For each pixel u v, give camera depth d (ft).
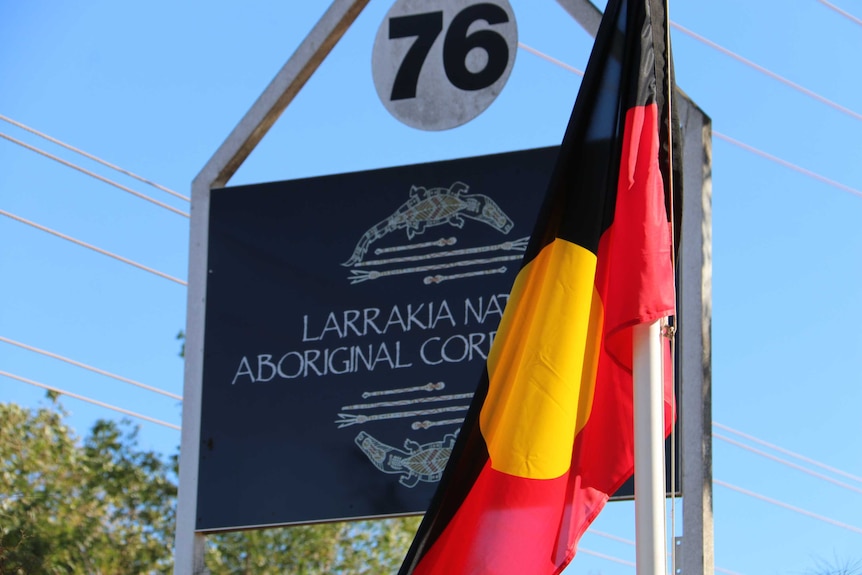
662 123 23.13
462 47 32.55
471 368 30.12
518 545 21.58
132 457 78.89
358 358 30.89
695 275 29.50
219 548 75.77
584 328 22.26
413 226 31.53
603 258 22.89
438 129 32.12
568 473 22.13
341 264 31.76
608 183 22.94
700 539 27.32
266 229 32.50
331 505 30.07
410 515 29.63
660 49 23.27
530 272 22.79
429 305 30.89
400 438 30.09
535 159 31.27
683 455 27.99
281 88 33.32
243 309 31.96
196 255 32.68
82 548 75.05
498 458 21.90
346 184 32.30
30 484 76.07
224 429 31.14
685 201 30.22
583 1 31.83
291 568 75.77
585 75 23.56
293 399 30.99
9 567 73.41
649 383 21.35
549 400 21.93
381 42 32.91
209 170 33.30
